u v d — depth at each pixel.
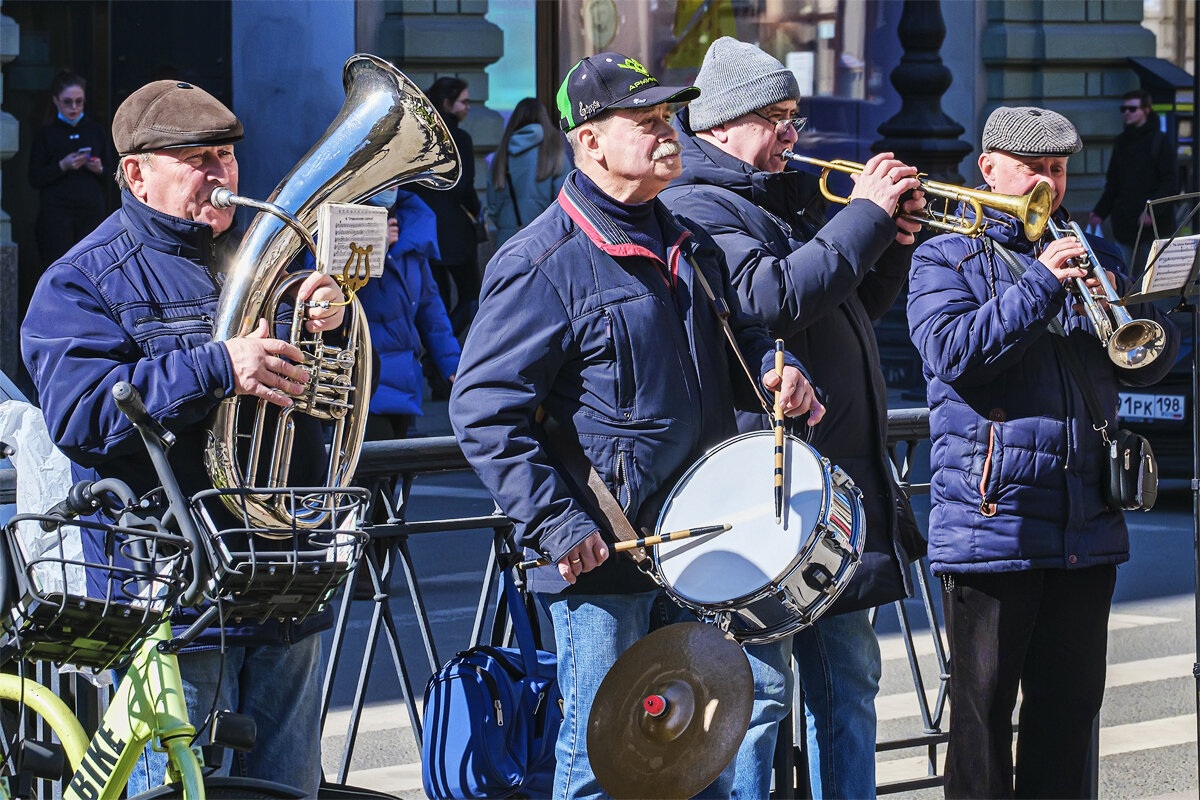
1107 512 7.01
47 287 5.46
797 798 7.39
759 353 6.11
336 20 20.23
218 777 5.09
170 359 5.27
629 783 5.41
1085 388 6.93
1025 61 25.14
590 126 5.83
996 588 6.93
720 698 5.33
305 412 5.57
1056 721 7.11
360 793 6.15
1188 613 12.48
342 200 6.08
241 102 20.02
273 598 4.85
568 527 5.56
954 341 6.80
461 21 21.30
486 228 20.17
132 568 4.99
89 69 19.48
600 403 5.79
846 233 6.25
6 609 4.27
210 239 5.68
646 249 5.88
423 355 12.41
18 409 5.88
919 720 9.89
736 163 6.69
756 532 5.54
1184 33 22.83
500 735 6.50
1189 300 6.92
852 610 6.41
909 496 8.09
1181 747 9.36
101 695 6.04
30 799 5.97
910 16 23.23
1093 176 25.69
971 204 6.67
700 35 21.78
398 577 12.88
